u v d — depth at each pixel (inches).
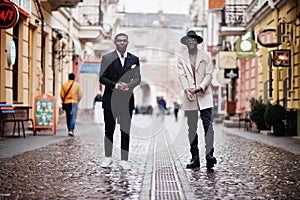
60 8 1080.2
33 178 343.9
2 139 661.3
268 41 959.6
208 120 404.2
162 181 344.5
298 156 498.9
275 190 309.0
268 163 439.8
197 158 411.5
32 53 903.7
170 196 291.1
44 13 959.6
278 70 927.7
